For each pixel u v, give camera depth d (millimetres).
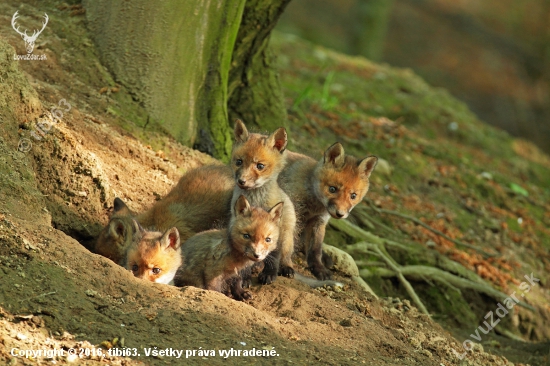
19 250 8438
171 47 13062
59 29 13234
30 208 9594
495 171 22078
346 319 9750
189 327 8164
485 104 42219
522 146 25750
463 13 49125
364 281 13258
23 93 10508
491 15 49531
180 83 13211
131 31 13016
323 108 20578
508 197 20500
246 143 10898
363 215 15398
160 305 8430
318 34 44844
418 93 25406
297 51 26484
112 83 12984
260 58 15445
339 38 45469
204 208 11180
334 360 8375
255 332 8516
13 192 9500
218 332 8242
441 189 19188
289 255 10961
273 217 9945
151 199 11758
